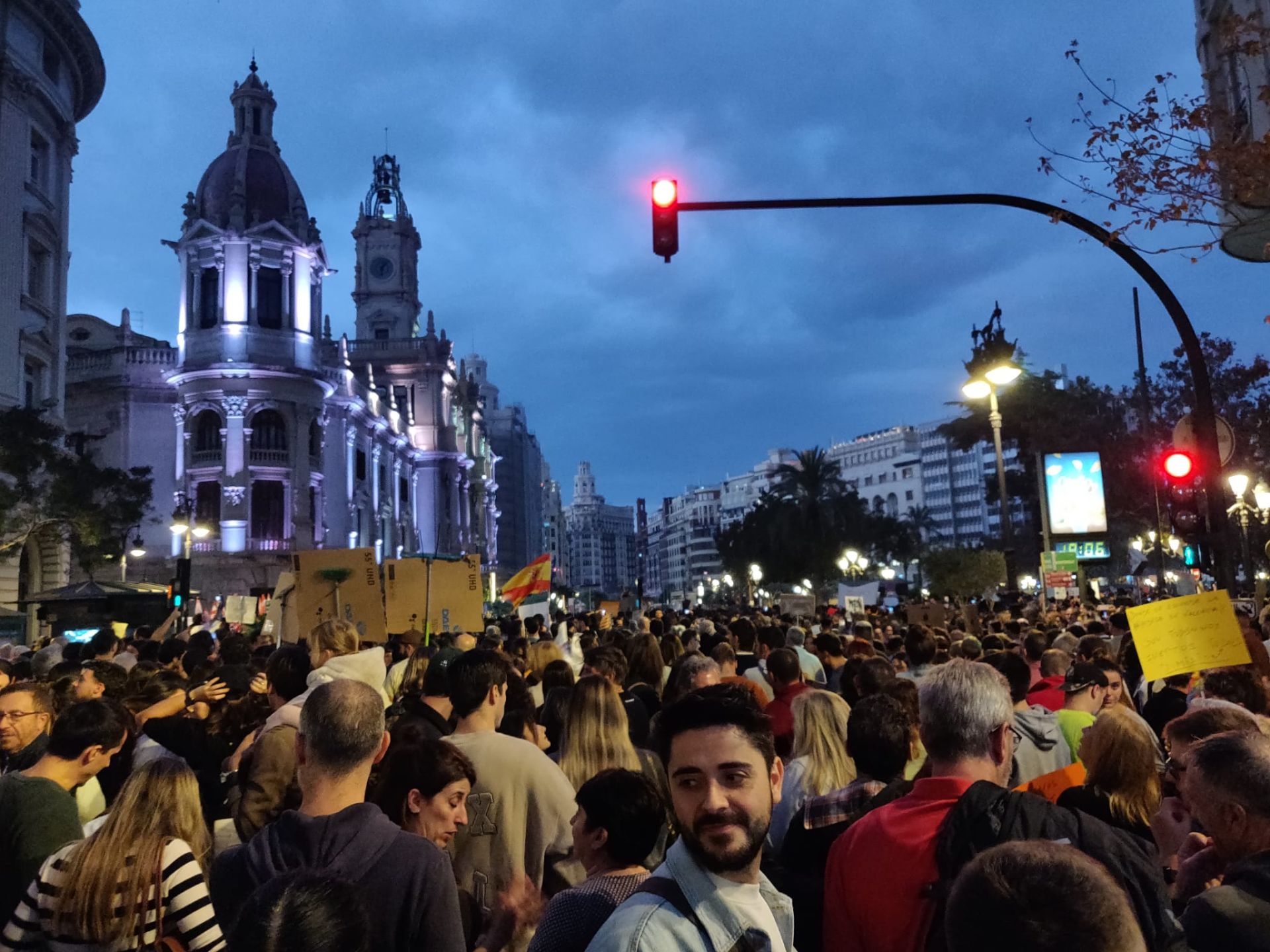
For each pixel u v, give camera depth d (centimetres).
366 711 351
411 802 395
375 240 9500
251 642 1529
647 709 781
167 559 5628
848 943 323
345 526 6656
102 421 6078
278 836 332
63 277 4025
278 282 6062
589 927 304
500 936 397
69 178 4100
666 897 238
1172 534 1053
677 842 251
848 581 6297
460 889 430
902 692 543
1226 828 318
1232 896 291
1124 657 995
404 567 1366
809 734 511
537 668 948
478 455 10481
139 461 6047
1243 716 405
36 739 547
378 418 7425
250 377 5756
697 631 1647
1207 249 943
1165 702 658
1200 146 905
